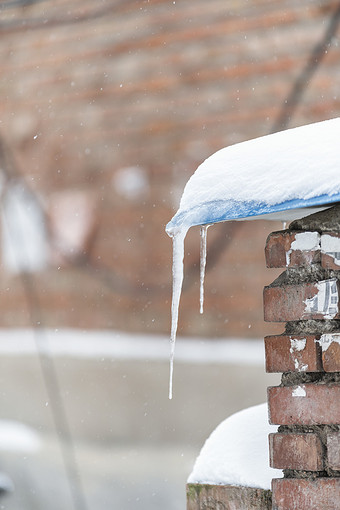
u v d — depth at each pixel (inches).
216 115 470.6
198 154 476.4
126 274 500.4
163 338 479.8
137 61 496.4
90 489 376.8
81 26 514.3
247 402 419.8
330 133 105.8
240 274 460.1
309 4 445.1
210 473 124.6
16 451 425.4
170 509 347.3
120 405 456.4
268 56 455.8
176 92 483.5
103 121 509.0
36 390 486.0
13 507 378.0
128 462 406.0
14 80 536.7
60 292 520.7
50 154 526.6
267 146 111.8
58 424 466.9
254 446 123.6
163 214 489.7
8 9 536.7
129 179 499.8
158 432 437.7
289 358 112.0
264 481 117.0
